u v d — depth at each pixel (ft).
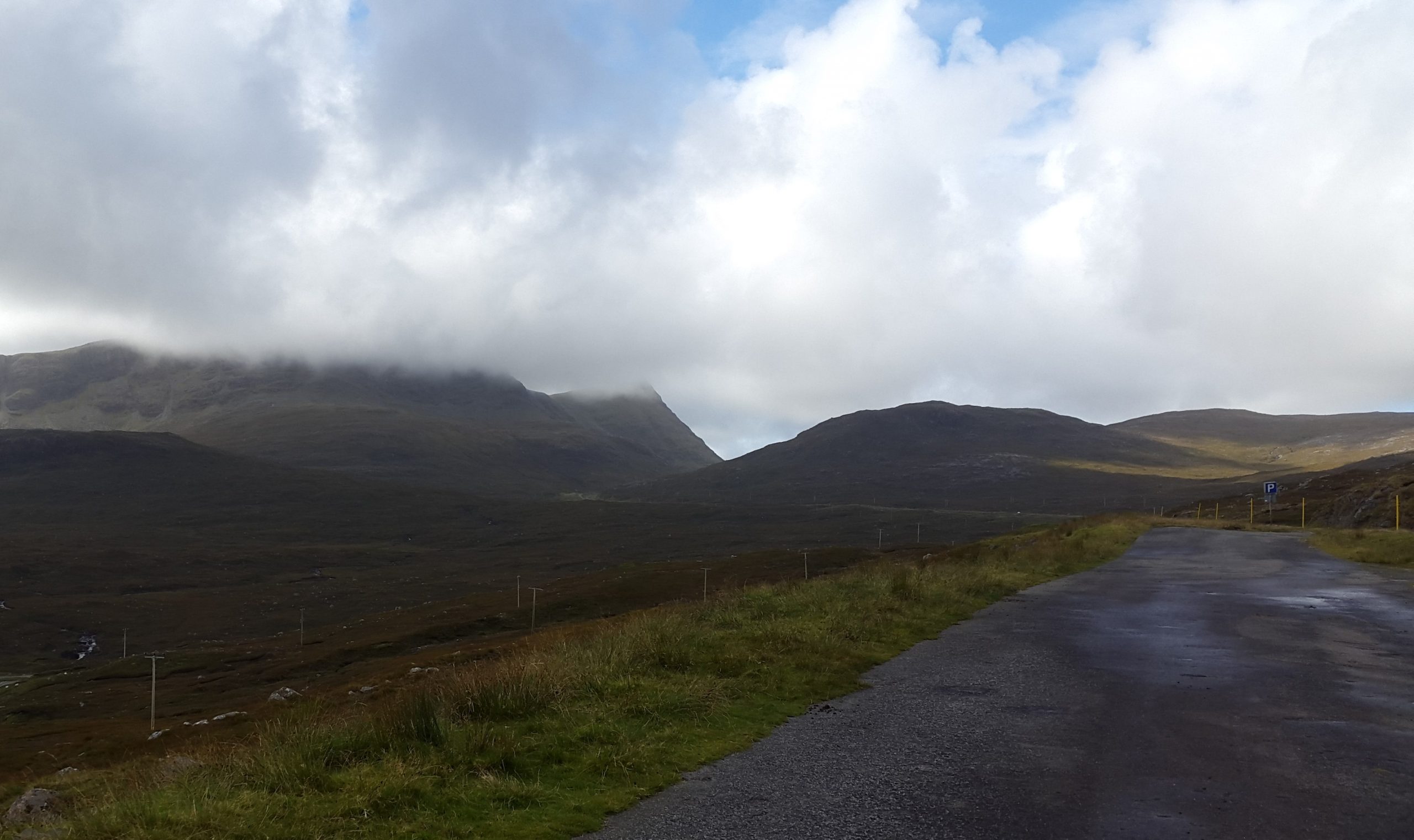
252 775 24.98
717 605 57.98
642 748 27.76
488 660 49.42
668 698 33.40
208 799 22.75
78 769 60.95
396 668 130.11
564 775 25.64
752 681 37.45
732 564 338.34
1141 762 26.37
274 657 258.37
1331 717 31.50
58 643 420.77
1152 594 71.67
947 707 33.73
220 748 32.76
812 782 24.93
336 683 135.95
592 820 22.16
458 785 24.13
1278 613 59.47
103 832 21.39
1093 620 56.95
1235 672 39.86
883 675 40.09
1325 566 96.68
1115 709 33.09
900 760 26.91
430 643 232.32
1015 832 20.90
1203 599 67.97
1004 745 28.50
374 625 303.48
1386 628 52.44
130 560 629.92
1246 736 29.17
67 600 499.92
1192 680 38.06
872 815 22.16
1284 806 22.48
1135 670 40.40
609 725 30.09
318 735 27.43
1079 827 21.16
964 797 23.44
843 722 31.73
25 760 90.22
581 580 333.01
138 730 117.39
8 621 444.55
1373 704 33.47
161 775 27.40
